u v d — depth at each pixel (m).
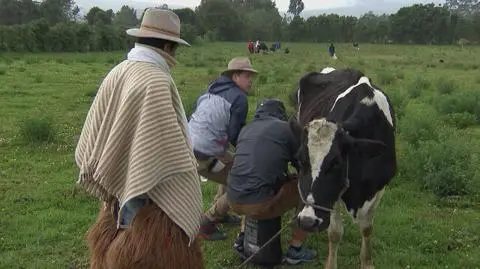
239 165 5.34
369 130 5.34
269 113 5.73
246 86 6.25
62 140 11.04
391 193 7.93
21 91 17.92
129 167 3.30
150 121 3.29
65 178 8.62
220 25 87.62
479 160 8.60
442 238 6.39
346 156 4.78
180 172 3.36
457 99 14.56
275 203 5.35
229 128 6.10
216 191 8.01
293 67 30.17
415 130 10.44
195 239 3.60
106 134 3.43
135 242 3.44
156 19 3.56
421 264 5.83
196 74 25.97
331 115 5.61
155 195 3.40
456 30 80.19
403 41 81.94
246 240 5.68
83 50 49.59
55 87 19.45
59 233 6.47
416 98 17.47
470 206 7.52
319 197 4.62
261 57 44.44
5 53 42.09
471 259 5.87
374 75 25.84
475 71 29.78
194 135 6.05
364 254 5.59
